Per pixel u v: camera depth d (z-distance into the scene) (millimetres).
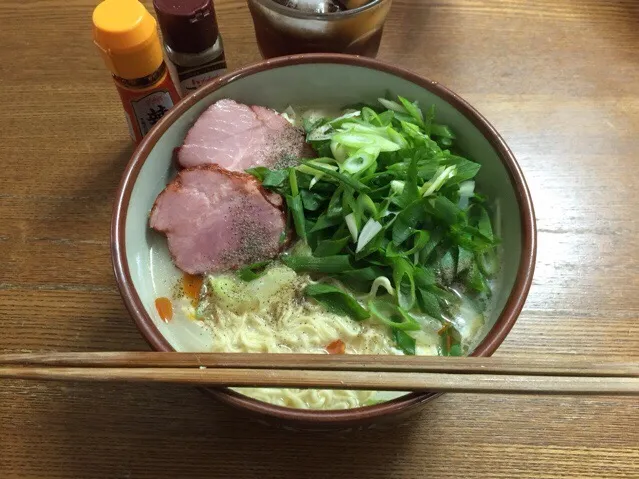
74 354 216
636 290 308
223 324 281
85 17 381
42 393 271
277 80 312
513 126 357
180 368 215
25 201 321
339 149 301
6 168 331
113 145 342
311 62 303
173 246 292
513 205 276
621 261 316
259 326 280
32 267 303
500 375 209
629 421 272
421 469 260
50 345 284
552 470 261
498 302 268
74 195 325
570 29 396
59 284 299
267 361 218
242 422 267
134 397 271
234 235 293
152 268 293
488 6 401
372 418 215
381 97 323
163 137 287
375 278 280
